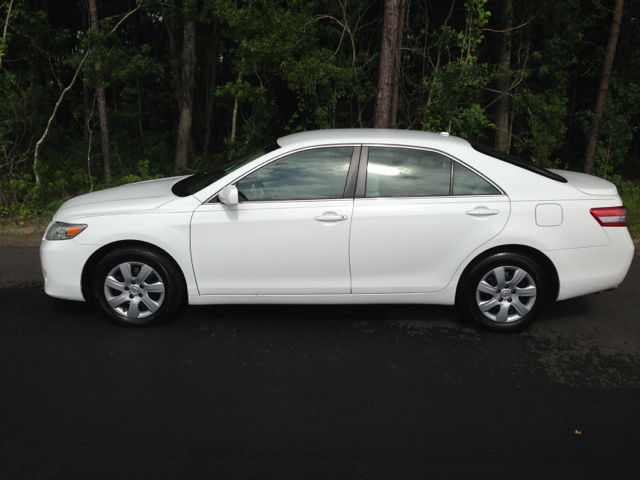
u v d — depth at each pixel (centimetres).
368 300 443
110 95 1888
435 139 442
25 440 297
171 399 341
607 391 357
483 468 278
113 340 426
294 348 416
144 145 1744
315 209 423
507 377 374
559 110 1296
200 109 2047
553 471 276
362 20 1555
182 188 462
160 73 1241
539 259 443
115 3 1958
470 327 458
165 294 443
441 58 1365
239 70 1359
